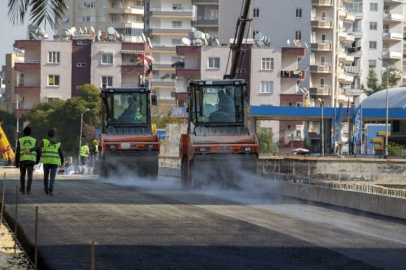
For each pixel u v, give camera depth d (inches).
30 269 1042.1
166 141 5447.8
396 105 7052.2
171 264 1059.9
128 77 7583.7
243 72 7559.1
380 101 7283.5
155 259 1097.4
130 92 2913.4
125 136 2807.6
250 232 1380.4
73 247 1188.5
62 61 7509.8
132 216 1587.1
